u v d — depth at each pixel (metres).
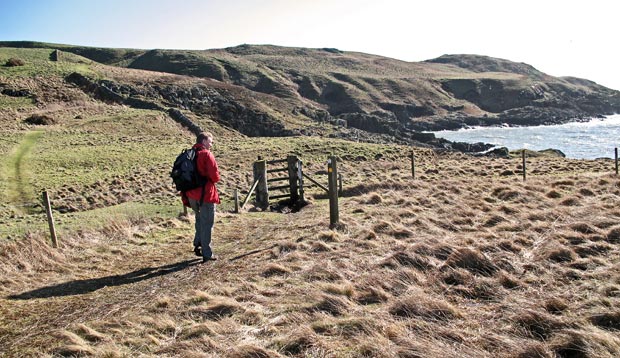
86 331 5.23
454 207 11.07
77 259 8.82
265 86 111.44
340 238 8.90
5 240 9.99
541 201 11.13
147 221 12.58
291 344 4.47
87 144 41.06
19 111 53.25
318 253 8.02
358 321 4.80
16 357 4.73
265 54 165.38
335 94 117.81
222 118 66.38
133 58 134.25
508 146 70.19
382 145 47.78
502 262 6.34
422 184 17.84
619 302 4.73
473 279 5.90
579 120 119.69
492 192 12.99
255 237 10.20
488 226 9.02
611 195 10.45
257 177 16.06
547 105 132.12
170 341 4.91
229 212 14.38
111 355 4.61
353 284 6.11
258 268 7.34
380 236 8.76
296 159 16.64
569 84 155.25
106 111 58.66
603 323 4.44
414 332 4.58
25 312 6.05
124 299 6.44
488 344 4.25
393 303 5.25
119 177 28.78
